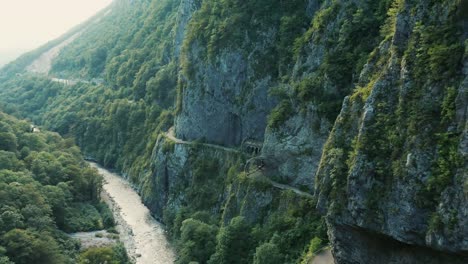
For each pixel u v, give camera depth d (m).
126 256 77.44
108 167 138.75
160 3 189.75
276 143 71.81
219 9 96.50
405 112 38.97
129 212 103.19
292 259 58.31
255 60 84.94
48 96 197.38
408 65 39.44
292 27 80.81
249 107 84.62
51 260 67.25
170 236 88.81
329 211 44.09
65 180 98.44
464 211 33.38
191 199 89.81
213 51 93.38
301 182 67.62
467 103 34.72
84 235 84.94
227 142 92.19
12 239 65.69
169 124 118.19
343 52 64.81
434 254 37.00
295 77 72.56
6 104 184.38
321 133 65.06
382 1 62.22
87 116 157.62
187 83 101.81
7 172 85.50
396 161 38.81
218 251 67.38
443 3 38.22
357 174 41.19
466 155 33.94
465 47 35.69
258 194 70.69
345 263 44.56
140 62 161.12
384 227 39.22
